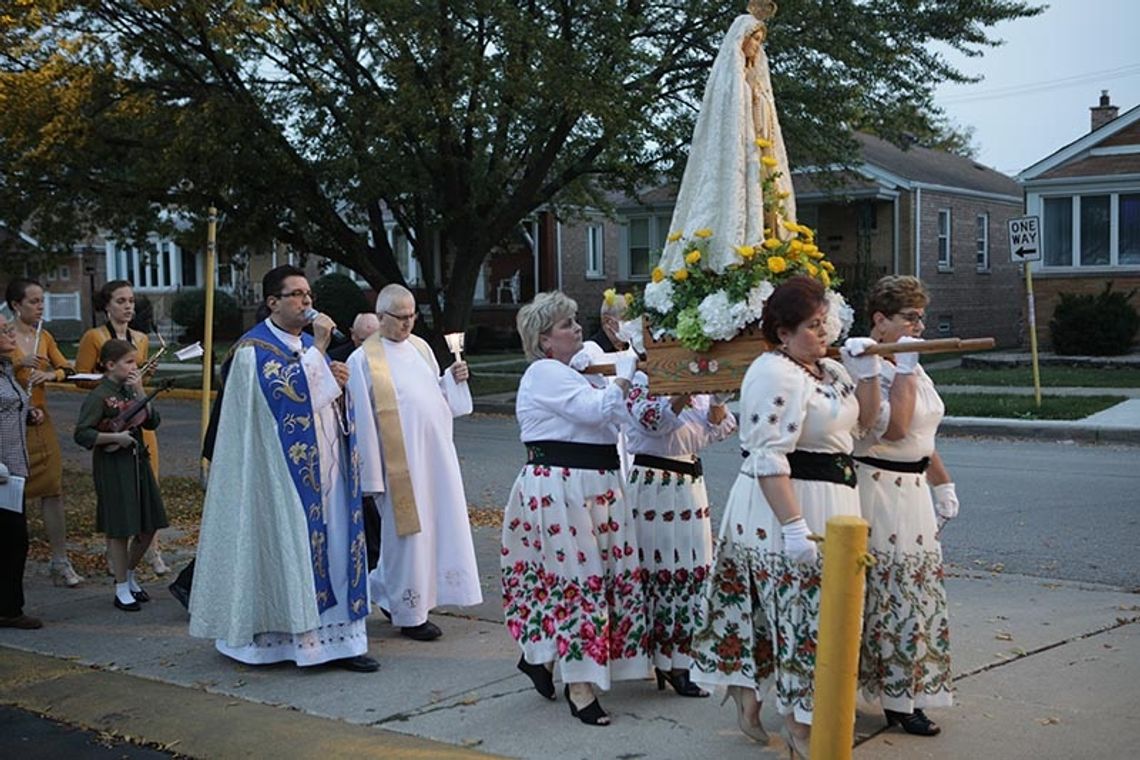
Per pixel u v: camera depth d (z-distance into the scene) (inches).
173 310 1653.5
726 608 184.1
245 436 238.1
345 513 241.0
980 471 483.5
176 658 249.8
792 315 170.9
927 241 1223.5
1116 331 968.9
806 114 773.9
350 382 255.9
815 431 172.2
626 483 214.7
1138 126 1023.0
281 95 808.9
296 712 213.8
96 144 783.1
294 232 878.4
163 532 384.2
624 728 198.5
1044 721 193.9
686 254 191.3
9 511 271.1
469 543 264.1
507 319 1457.9
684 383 191.0
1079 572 310.5
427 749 191.8
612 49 730.8
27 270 968.9
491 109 754.2
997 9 773.3
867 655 186.9
